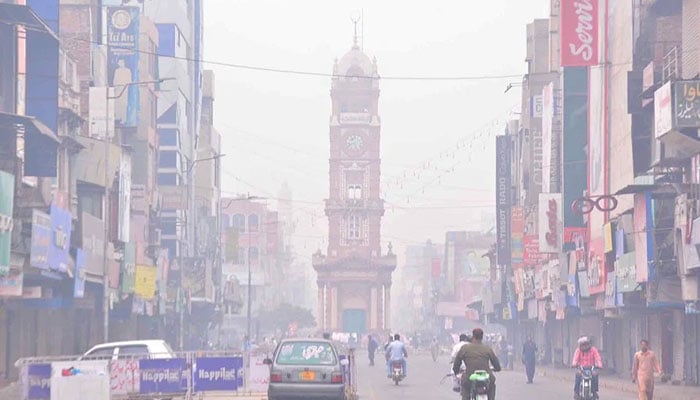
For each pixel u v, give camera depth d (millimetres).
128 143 88812
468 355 27078
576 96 78750
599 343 81500
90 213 65688
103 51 77188
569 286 78312
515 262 104188
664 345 62719
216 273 118375
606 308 66875
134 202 82250
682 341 59062
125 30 82500
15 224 43906
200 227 118500
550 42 98062
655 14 63125
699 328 55906
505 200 113125
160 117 109688
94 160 63344
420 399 49281
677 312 60156
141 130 89375
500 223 113188
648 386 37000
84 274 57156
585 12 72812
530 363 66000
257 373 40062
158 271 84500
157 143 96500
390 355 65688
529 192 102062
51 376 35375
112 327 77500
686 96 47094
